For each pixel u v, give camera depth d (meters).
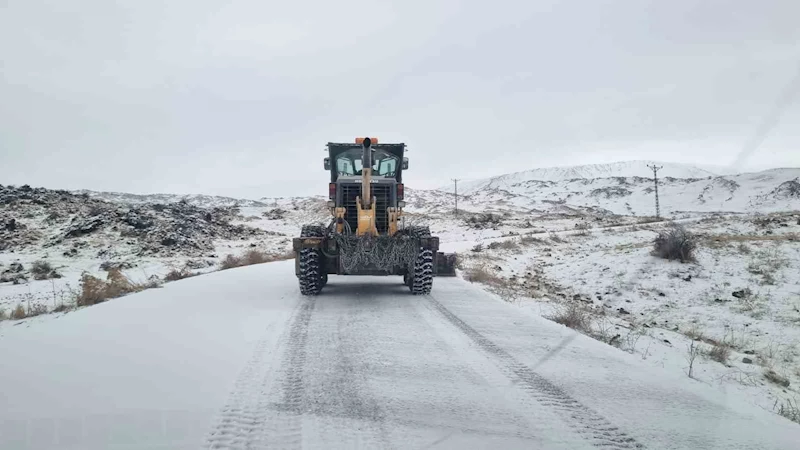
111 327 7.09
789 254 18.66
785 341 11.18
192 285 12.05
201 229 38.25
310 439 3.65
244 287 11.87
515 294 13.13
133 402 4.26
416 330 7.43
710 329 12.47
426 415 4.18
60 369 5.14
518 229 56.72
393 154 12.51
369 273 10.87
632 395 4.80
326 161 12.66
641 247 24.30
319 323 7.78
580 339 7.01
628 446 3.67
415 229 11.91
